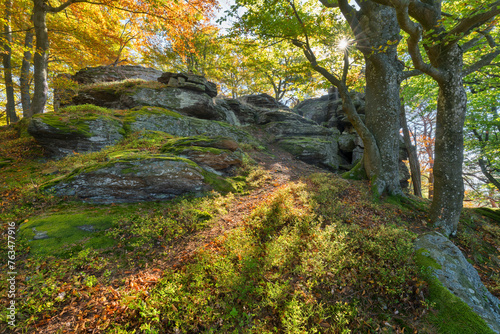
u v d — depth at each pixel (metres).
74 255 4.45
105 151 8.64
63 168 7.64
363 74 14.41
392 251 4.84
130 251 4.79
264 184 8.95
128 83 13.87
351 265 4.52
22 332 2.97
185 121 12.60
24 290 3.53
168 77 14.62
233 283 3.79
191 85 14.16
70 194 6.27
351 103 9.27
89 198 6.36
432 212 7.20
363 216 6.91
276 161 12.66
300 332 3.07
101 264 4.30
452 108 6.62
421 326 3.56
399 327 3.57
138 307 3.32
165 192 7.10
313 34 9.38
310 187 8.53
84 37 14.59
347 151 16.81
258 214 6.16
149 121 11.46
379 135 9.09
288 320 3.34
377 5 8.44
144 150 8.76
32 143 9.55
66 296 3.56
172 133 11.80
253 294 3.81
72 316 3.28
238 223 5.98
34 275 3.82
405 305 3.90
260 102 20.12
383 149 8.99
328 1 8.84
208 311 3.41
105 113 10.90
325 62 10.93
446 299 3.82
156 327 3.17
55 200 6.04
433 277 4.21
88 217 5.50
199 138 9.57
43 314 3.27
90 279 3.87
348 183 9.17
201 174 7.73
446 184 6.85
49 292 3.53
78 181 6.37
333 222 6.14
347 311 3.62
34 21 11.39
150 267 4.39
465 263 4.58
